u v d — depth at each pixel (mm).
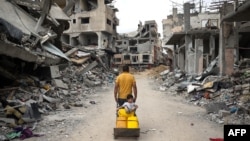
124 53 72000
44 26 18484
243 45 30297
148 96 18953
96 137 8023
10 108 9328
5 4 15617
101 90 23703
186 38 31094
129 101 7941
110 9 56156
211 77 19562
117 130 7695
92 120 10445
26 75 15469
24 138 7754
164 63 84562
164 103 15352
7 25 12250
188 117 11086
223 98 14758
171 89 22906
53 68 18484
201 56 26562
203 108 13469
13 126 8656
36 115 10125
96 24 53031
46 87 15266
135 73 59406
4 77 13406
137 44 73500
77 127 9234
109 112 12352
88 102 15688
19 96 11969
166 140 7723
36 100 12398
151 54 71125
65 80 21312
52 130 8766
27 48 13438
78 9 54000
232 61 20109
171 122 10117
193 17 49125
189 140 7715
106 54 54969
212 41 29219
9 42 11844
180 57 38094
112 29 57875
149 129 9016
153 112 12305
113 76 39344
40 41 15055
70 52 31203
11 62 14180
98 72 35219
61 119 10438
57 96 15375
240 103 12758
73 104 13977
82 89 21844
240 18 15031
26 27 15078
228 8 19844
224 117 10539
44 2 16859
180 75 28797
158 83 32750
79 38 53625
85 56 33250
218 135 8211
